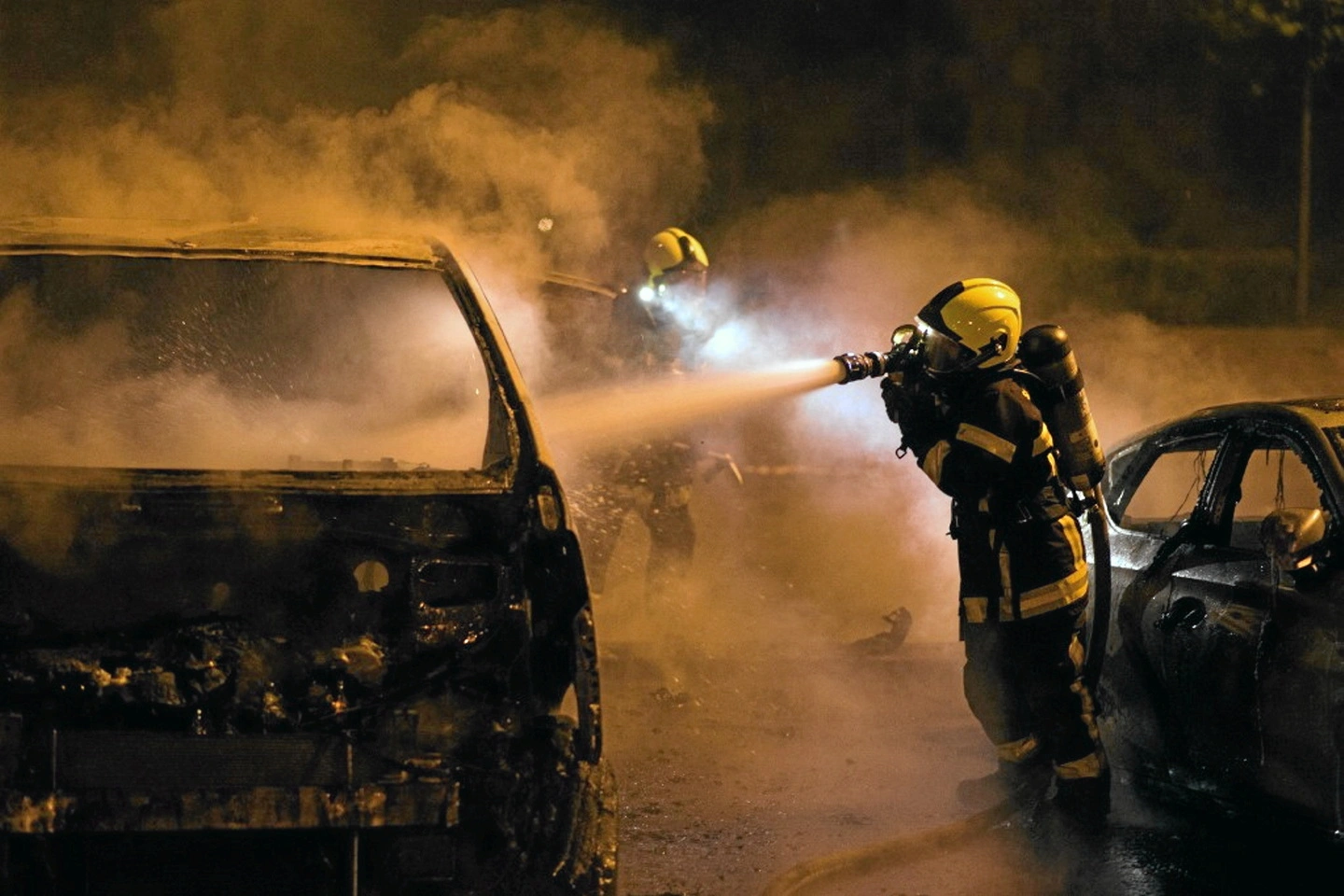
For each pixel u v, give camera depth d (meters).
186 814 5.82
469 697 6.23
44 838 5.83
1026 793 9.02
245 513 6.37
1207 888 8.38
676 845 8.98
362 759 6.03
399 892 6.02
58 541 6.29
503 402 7.14
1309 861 8.80
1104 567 9.22
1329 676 7.93
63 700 6.05
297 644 6.21
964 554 8.99
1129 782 10.02
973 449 8.70
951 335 8.66
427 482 6.64
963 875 8.55
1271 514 7.95
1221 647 8.70
